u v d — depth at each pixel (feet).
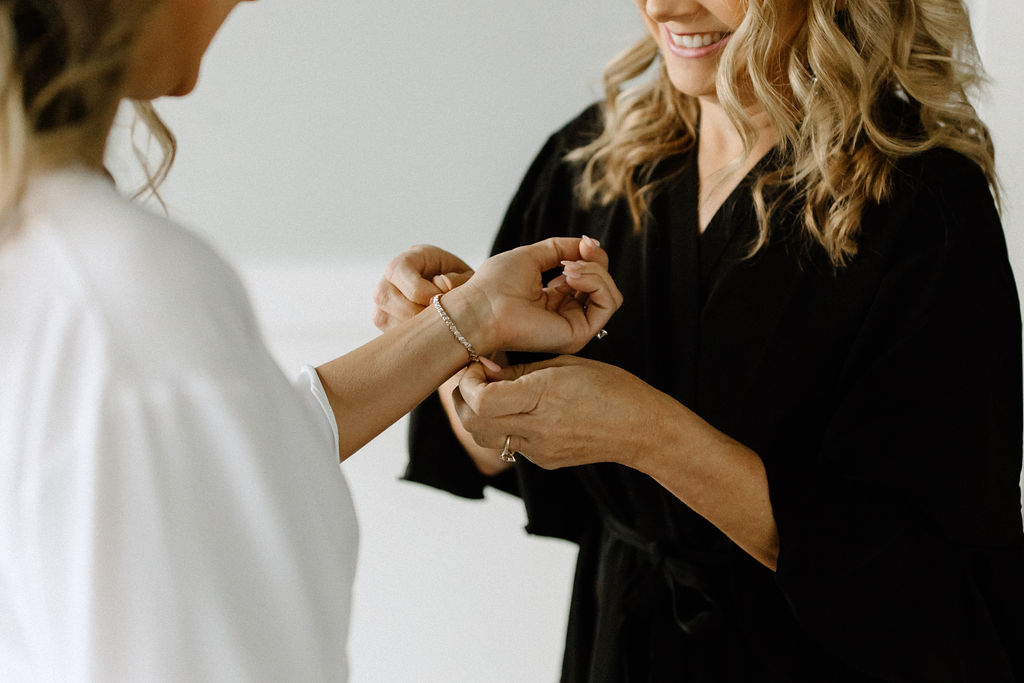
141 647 1.66
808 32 3.49
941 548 3.28
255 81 7.85
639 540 3.90
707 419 3.69
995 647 3.29
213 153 8.06
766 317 3.60
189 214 8.23
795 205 3.64
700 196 3.87
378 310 3.55
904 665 3.27
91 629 1.65
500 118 7.50
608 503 4.00
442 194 7.80
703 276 3.78
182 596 1.69
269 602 1.78
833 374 3.51
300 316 8.27
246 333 1.90
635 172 4.08
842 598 3.25
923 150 3.47
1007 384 3.38
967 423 3.27
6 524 1.71
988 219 3.42
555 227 4.38
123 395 1.69
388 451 7.67
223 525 1.75
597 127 4.46
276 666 1.77
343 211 8.00
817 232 3.45
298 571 1.80
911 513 3.30
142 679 1.66
